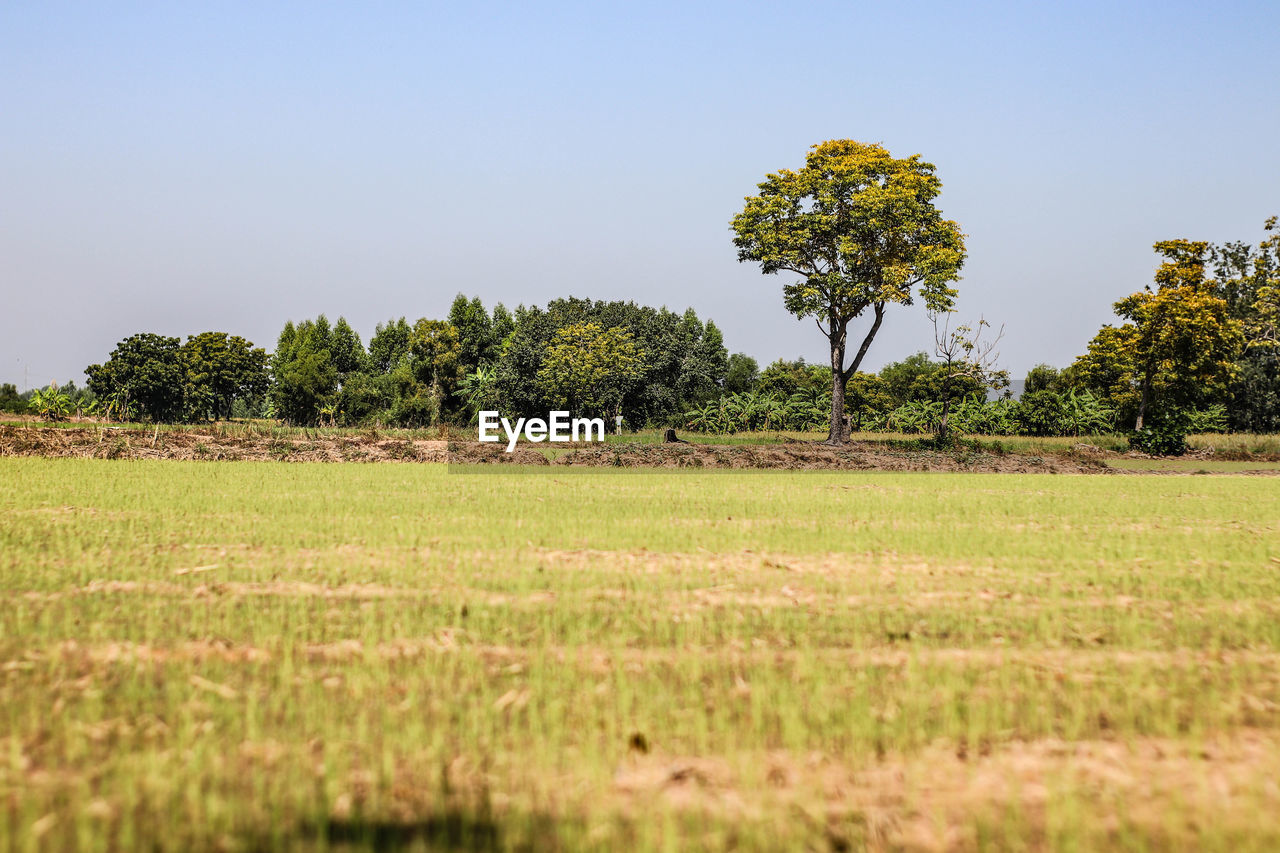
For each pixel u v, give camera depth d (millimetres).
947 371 40406
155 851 3990
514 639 7254
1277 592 9523
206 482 18844
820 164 39062
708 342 89375
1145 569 10789
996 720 5598
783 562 10844
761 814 4445
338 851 4000
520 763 4941
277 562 10242
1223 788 4828
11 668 6242
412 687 5980
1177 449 39094
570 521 13938
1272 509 17750
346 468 24172
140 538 11586
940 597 9070
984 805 4605
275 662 6555
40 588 8711
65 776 4691
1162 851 4152
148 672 6250
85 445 26406
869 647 7250
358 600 8555
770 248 38438
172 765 4816
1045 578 10109
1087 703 6012
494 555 10953
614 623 7801
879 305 39719
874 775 4934
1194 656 7152
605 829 4215
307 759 4918
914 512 16312
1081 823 4391
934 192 39562
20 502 14930
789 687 6117
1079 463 32938
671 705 5785
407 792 4574
